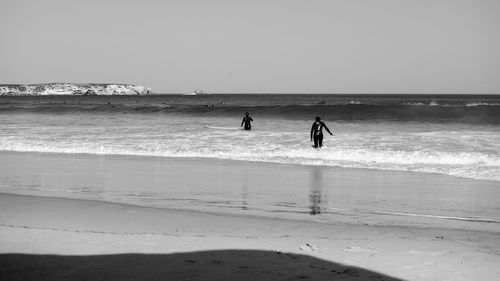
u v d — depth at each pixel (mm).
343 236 8547
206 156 21703
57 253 6840
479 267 6461
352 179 15898
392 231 8992
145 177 16297
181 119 46375
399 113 46719
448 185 14719
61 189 14016
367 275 6070
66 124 39438
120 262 6461
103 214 10328
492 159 19172
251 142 25297
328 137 26500
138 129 33375
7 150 24000
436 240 8227
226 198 12695
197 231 8812
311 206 11688
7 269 6141
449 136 25828
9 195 12844
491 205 11844
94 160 20594
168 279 5816
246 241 7852
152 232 8633
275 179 15898
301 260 6707
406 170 17672
